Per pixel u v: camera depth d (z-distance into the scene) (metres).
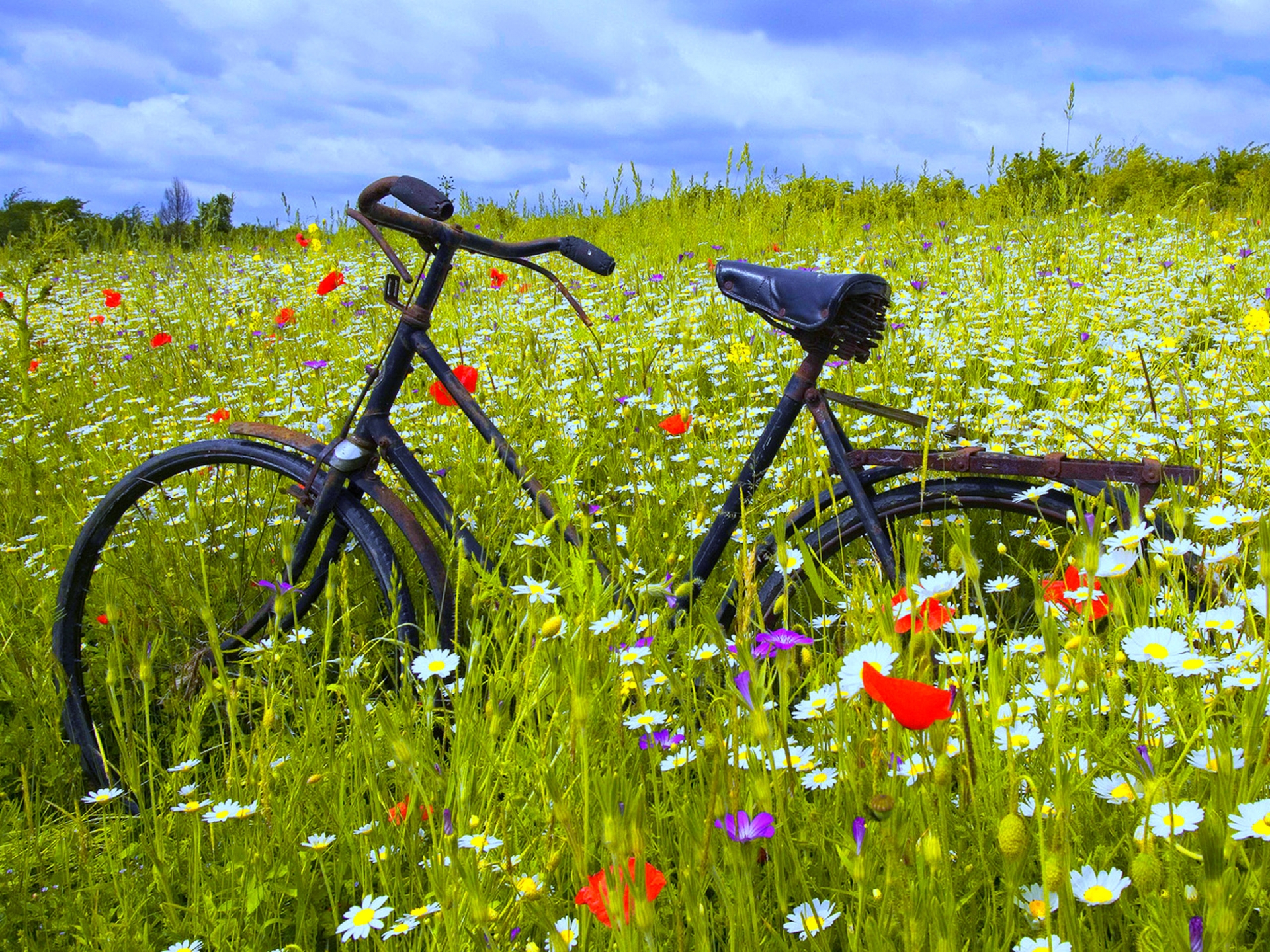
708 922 1.17
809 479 2.24
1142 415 3.47
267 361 5.90
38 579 3.11
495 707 1.36
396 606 1.96
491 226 11.09
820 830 1.28
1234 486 2.34
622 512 3.04
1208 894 0.75
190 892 1.52
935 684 1.23
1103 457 2.98
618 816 0.79
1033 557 2.43
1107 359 4.33
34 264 5.90
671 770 1.44
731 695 1.15
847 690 1.32
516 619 1.65
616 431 3.71
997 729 1.29
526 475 2.20
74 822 1.79
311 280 8.68
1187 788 1.25
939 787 0.94
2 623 2.72
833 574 1.54
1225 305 5.29
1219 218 9.05
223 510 3.04
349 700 1.47
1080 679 1.27
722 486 2.99
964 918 1.09
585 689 1.18
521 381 3.60
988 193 10.04
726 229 9.21
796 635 1.22
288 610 2.20
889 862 0.91
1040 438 3.17
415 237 2.20
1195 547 1.61
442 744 1.72
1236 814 1.01
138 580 2.67
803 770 1.40
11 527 3.75
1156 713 1.27
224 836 1.65
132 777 1.55
